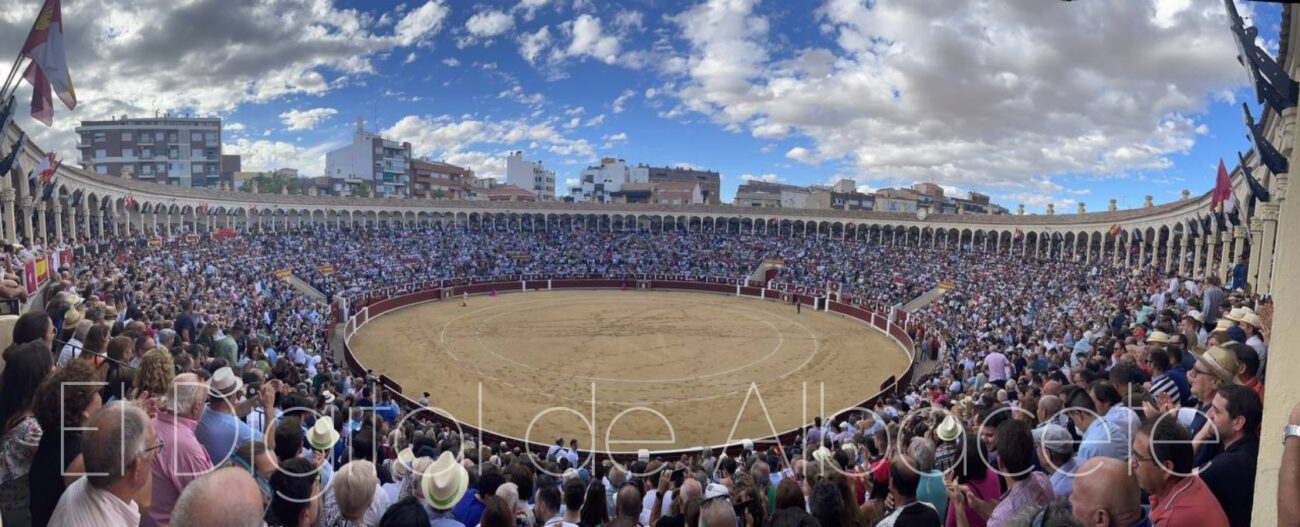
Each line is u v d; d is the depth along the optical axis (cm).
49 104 1802
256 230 6744
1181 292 2561
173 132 9369
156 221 5844
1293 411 313
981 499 554
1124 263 5522
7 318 769
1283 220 323
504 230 8519
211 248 5072
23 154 3145
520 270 7088
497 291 6525
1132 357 1155
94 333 770
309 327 3506
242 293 3650
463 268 6800
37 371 534
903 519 511
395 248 6969
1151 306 2312
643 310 5459
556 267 7275
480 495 755
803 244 7781
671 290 6900
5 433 520
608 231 8744
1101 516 375
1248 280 2578
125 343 718
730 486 721
